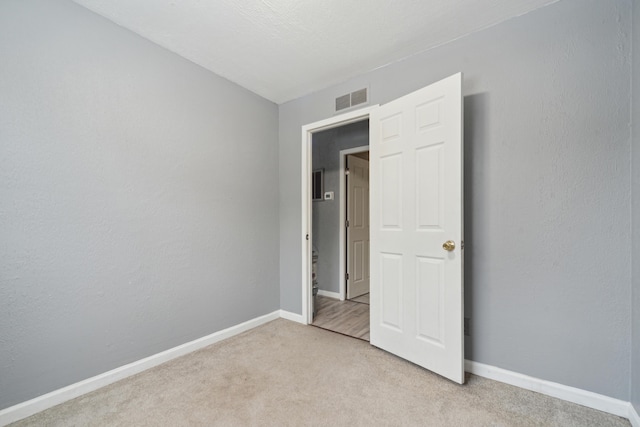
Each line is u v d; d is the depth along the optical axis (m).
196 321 2.32
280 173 3.14
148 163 2.04
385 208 2.28
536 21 1.74
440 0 1.67
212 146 2.47
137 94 1.98
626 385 1.50
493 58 1.88
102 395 1.70
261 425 1.45
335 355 2.21
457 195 1.81
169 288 2.15
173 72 2.19
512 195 1.81
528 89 1.76
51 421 1.47
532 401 1.64
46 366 1.58
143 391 1.74
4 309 1.46
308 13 1.78
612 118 1.53
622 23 1.51
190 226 2.30
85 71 1.73
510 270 1.82
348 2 1.69
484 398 1.66
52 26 1.60
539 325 1.73
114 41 1.86
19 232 1.50
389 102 2.28
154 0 1.66
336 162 3.94
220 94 2.54
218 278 2.50
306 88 2.79
